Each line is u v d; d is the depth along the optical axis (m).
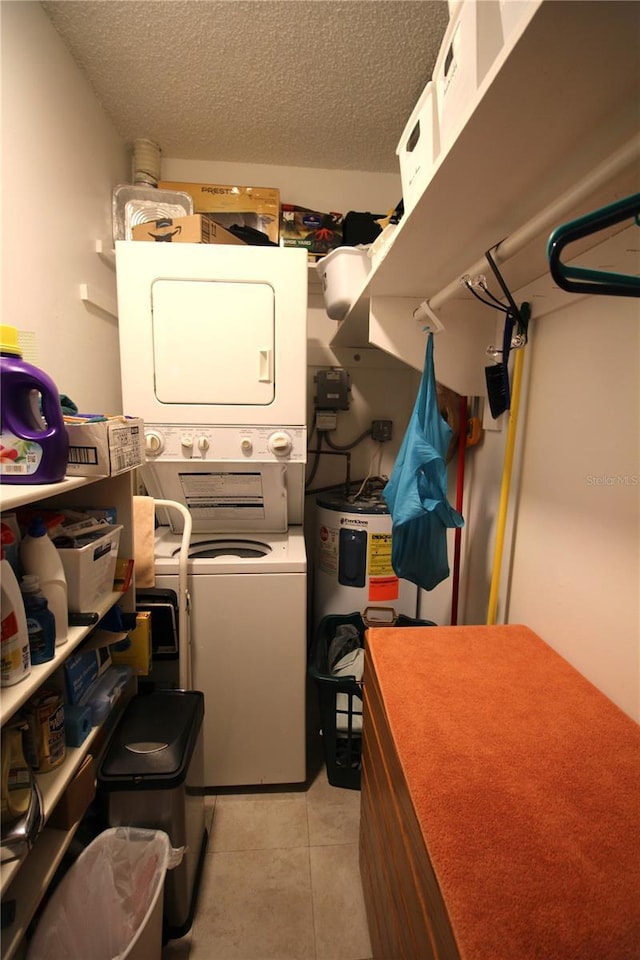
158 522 1.87
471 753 0.68
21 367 0.79
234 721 1.51
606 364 0.89
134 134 1.84
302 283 1.43
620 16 0.41
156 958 0.94
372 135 1.85
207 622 1.46
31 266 1.19
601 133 0.58
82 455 0.95
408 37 1.34
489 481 1.48
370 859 1.02
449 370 1.40
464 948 0.42
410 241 0.96
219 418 1.47
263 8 1.25
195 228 1.50
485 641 1.04
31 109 1.19
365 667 1.08
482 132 0.58
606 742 0.71
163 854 0.96
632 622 0.82
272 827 1.43
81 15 1.27
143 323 1.41
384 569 1.91
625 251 0.81
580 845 0.54
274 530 1.83
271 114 1.71
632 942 0.43
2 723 0.65
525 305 1.13
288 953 1.09
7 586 0.72
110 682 1.11
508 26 0.58
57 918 0.86
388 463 2.40
